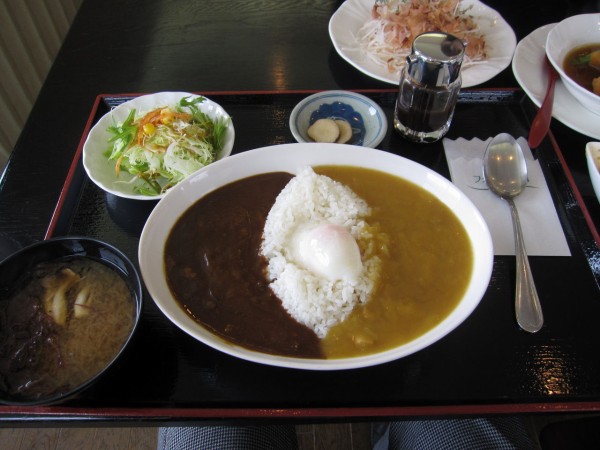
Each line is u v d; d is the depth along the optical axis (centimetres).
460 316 34
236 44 62
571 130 52
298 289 37
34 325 34
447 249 40
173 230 41
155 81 58
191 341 36
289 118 53
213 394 34
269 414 33
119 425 34
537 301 38
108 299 35
